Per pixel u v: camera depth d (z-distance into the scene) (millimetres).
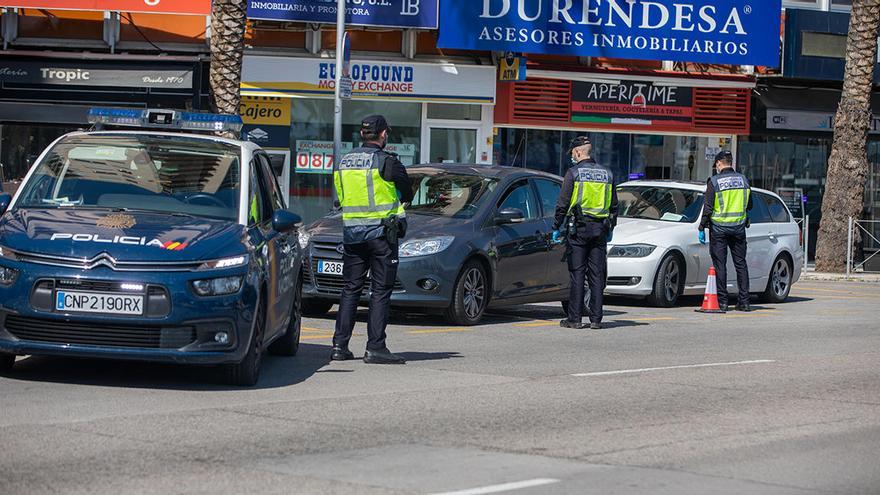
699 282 25375
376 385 13156
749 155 38875
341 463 9219
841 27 38562
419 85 34531
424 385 13273
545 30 34469
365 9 32750
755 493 8633
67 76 31453
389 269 14719
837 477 9242
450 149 35438
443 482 8672
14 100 31516
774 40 36531
